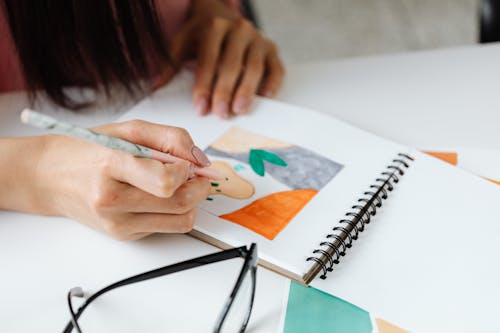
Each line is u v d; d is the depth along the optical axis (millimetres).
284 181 619
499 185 604
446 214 573
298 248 532
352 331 477
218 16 942
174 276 531
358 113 750
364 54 1906
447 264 523
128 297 514
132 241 569
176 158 527
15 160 585
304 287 516
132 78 768
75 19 697
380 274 517
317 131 696
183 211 540
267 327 485
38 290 525
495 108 732
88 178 533
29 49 724
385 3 2131
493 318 479
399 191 602
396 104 757
